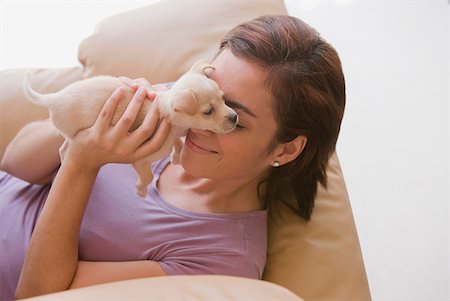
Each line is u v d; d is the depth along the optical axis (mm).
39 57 2574
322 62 1206
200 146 1229
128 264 1212
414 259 2229
